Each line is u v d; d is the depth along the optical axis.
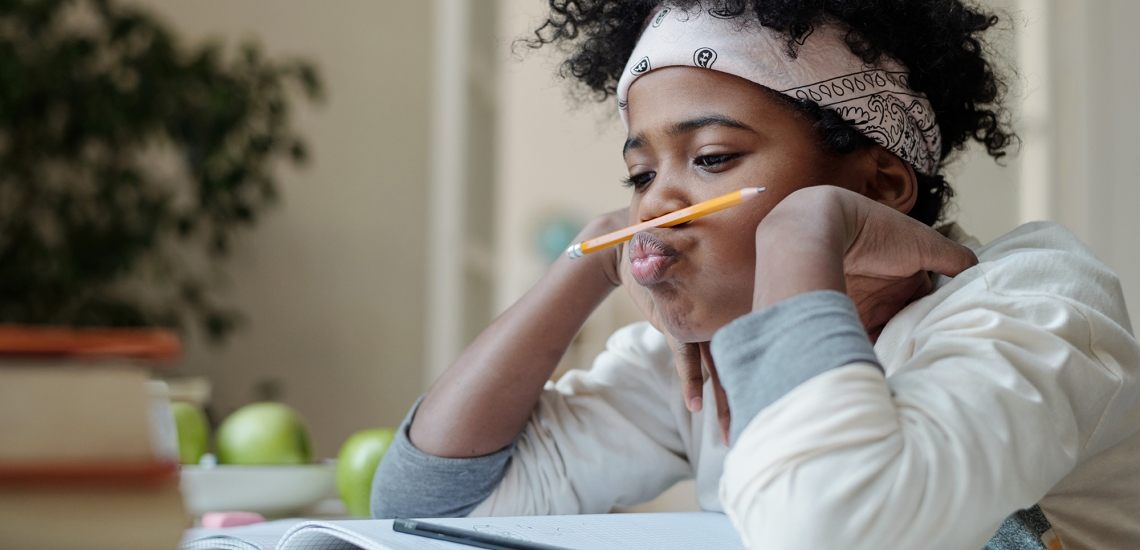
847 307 0.47
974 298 0.55
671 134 0.66
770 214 0.54
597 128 1.08
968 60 0.75
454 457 0.80
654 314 0.74
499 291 2.75
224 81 2.38
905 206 0.70
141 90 2.26
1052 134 1.63
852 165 0.68
